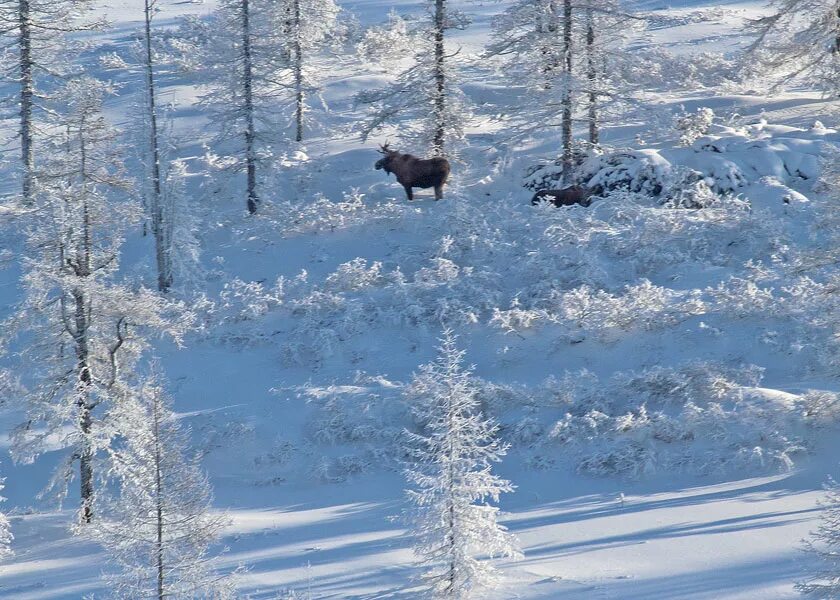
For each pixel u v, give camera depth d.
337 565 36.00
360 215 87.25
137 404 50.09
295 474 54.59
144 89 92.25
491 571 31.72
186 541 31.31
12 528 48.59
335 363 66.62
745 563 31.95
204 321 73.81
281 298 75.56
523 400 57.41
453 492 31.14
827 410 49.09
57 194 50.38
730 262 70.69
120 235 52.72
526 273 73.06
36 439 50.38
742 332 60.38
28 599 36.12
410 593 31.86
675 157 87.69
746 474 46.41
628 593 30.12
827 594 26.45
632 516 40.75
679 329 61.88
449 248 77.94
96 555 42.16
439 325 68.44
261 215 92.19
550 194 86.00
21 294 81.81
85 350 50.41
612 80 93.12
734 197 81.94
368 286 74.94
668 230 74.81
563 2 89.94
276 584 34.31
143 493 31.14
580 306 66.00
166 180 83.38
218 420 60.09
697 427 50.69
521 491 48.31
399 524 42.53
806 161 85.38
